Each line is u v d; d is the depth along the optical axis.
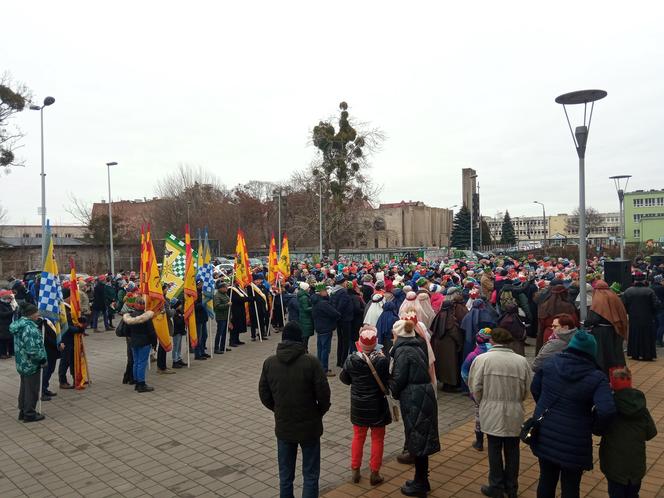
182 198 54.66
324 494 5.33
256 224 65.81
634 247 43.09
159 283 11.13
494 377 5.00
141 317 9.67
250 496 5.41
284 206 60.50
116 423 7.97
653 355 11.02
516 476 5.02
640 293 11.01
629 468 4.15
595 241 95.69
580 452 4.09
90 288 19.11
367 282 15.62
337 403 8.79
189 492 5.53
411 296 9.03
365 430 5.61
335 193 40.44
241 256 15.09
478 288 11.80
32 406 8.16
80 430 7.68
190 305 11.87
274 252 17.73
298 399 4.90
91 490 5.65
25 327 8.17
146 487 5.68
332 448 6.69
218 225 54.34
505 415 4.92
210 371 11.45
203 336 12.86
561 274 14.97
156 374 11.27
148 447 6.91
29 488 5.75
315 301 10.84
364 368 5.46
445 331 9.21
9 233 69.00
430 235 99.88
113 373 11.54
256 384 10.25
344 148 40.19
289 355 4.95
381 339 9.23
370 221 51.41
